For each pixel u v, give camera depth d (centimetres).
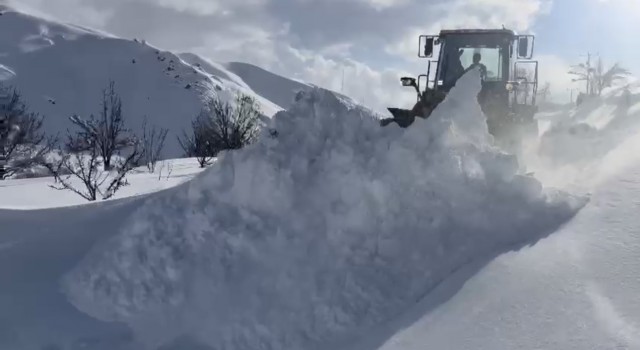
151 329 394
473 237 416
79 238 491
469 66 931
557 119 1037
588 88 3256
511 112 853
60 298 417
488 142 496
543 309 319
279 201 446
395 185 438
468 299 352
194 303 404
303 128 484
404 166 445
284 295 396
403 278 396
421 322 348
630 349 268
